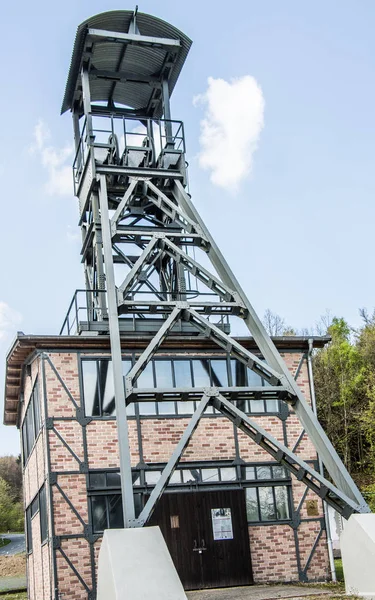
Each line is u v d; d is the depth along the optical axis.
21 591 20.30
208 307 13.12
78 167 17.66
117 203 16.92
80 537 14.24
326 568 15.58
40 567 15.86
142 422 15.37
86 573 14.07
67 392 15.06
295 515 15.70
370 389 32.53
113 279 12.75
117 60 17.16
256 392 12.05
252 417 16.16
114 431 15.09
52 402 14.95
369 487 26.72
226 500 15.40
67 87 17.77
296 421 16.39
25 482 19.64
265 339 12.77
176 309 12.68
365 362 35.22
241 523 15.33
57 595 13.82
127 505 10.16
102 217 14.20
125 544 9.22
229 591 14.05
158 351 16.00
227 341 12.66
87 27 16.20
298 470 11.72
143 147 16.45
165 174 16.02
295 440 16.27
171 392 11.46
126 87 18.20
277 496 15.80
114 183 16.14
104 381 15.38
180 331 16.66
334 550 22.45
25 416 19.38
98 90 18.25
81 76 16.80
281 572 15.30
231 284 13.62
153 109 18.80
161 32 17.02
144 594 8.55
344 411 33.41
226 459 15.66
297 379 16.78
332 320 45.75
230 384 16.20
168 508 14.99
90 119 16.27
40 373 15.22
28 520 18.69
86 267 18.16
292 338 16.75
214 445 15.70
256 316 13.09
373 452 30.25
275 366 12.54
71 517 14.34
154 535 9.48
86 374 15.32
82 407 15.02
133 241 17.17
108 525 14.49
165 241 13.93
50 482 14.44
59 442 14.73
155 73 17.75
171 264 18.09
